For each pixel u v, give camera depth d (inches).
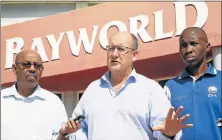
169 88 112.0
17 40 185.2
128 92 95.9
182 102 107.2
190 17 162.7
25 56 112.2
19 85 114.4
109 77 102.0
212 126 102.8
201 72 109.7
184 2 163.8
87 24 176.7
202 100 105.4
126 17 171.2
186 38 108.3
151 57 164.7
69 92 195.0
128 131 92.3
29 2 199.6
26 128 108.8
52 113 111.6
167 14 165.3
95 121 95.3
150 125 94.0
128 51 98.0
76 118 87.2
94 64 172.6
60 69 177.6
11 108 111.5
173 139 89.0
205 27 160.7
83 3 195.5
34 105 111.8
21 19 200.1
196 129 103.6
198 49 107.1
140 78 99.0
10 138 108.0
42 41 182.1
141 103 93.8
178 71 175.5
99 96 98.0
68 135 92.3
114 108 94.5
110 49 98.9
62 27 180.4
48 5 199.5
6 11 200.7
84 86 190.9
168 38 163.6
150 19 167.5
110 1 185.3
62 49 178.7
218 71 110.1
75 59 176.1
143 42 166.7
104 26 173.5
